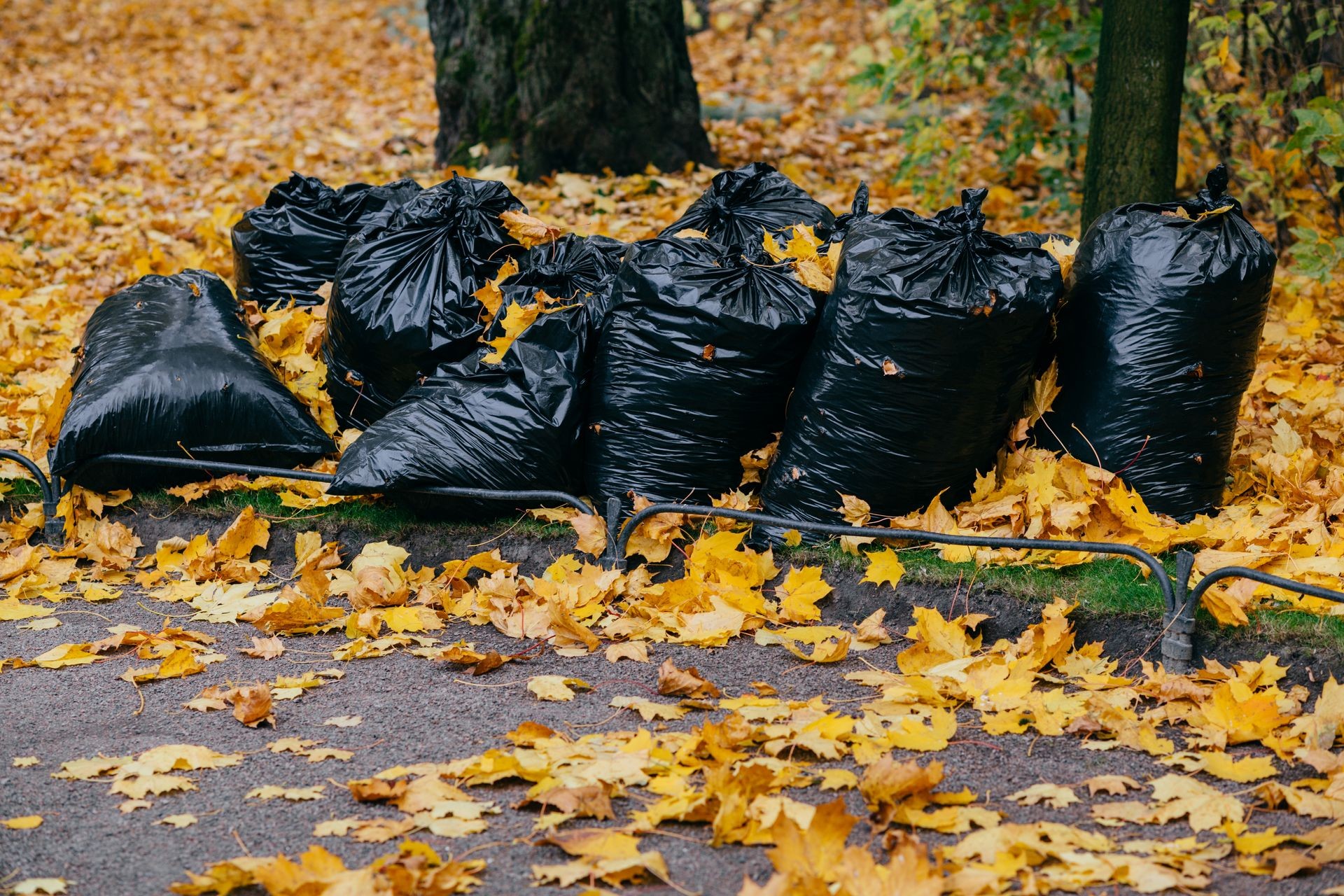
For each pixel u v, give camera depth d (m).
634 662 3.55
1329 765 2.80
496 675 3.49
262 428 4.54
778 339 4.04
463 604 3.93
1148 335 3.89
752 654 3.61
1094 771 2.91
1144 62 5.47
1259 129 7.29
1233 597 3.38
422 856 2.44
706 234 4.93
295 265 5.37
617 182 8.25
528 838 2.61
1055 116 7.73
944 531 3.90
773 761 2.86
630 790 2.81
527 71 8.53
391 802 2.76
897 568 3.76
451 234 4.70
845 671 3.49
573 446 4.24
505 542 4.20
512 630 3.72
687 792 2.71
